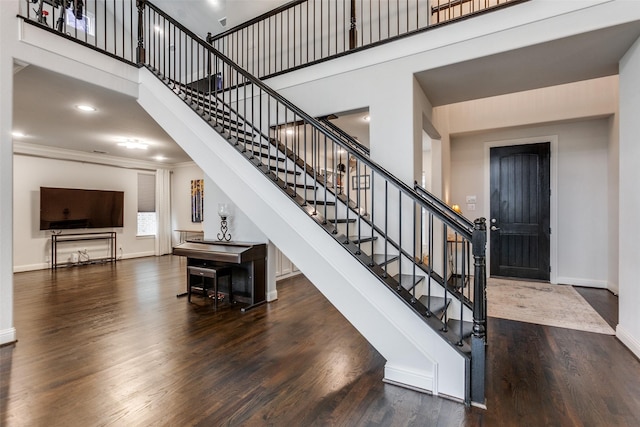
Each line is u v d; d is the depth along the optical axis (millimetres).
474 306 1958
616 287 4344
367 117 4398
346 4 4355
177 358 2555
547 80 3369
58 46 3055
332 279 2387
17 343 2822
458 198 5711
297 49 4836
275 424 1750
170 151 6992
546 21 2592
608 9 2395
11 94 2725
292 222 2592
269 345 2811
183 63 7246
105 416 1812
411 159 3195
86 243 7238
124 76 3648
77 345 2791
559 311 3691
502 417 1805
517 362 2473
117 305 4008
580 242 4859
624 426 1724
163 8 6836
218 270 3941
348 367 2402
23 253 6293
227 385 2152
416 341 2107
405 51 3209
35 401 1952
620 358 2520
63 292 4648
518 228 5270
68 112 4266
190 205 8789
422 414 1834
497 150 5418
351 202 3850
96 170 7438
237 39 5023
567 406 1905
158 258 8070
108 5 7012
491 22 2799
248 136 4262
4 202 2709
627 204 2699
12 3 2744
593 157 4766
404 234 3248
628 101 2689
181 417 1810
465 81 3389
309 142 5484
